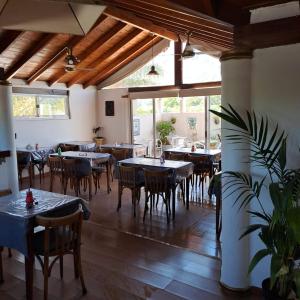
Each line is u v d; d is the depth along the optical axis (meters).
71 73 7.84
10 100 5.34
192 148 6.31
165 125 8.79
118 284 2.79
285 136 2.35
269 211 2.47
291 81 2.28
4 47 5.41
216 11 2.14
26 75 7.20
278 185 2.06
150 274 2.95
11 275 2.96
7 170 5.37
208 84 7.52
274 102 2.36
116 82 8.84
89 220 4.40
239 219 2.54
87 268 3.07
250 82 2.42
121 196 5.30
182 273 2.96
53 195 3.13
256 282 2.61
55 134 8.10
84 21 2.45
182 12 2.17
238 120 2.21
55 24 2.44
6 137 5.31
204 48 4.78
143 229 4.06
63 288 2.73
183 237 3.79
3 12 2.19
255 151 2.37
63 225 2.45
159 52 8.03
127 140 8.91
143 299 2.57
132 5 2.40
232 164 2.51
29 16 2.27
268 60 2.34
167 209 4.33
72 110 8.53
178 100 8.53
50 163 5.84
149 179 4.35
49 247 2.52
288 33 2.21
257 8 2.27
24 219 2.46
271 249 2.07
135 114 8.92
